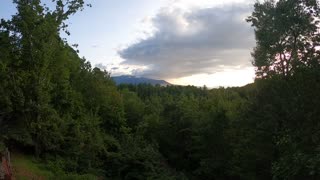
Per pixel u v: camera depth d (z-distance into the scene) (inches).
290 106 896.9
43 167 1354.6
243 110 1700.3
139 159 1841.8
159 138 2687.0
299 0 985.5
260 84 1470.2
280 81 1177.4
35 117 1424.7
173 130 2667.3
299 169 665.6
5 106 1366.9
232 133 2006.6
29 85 1391.5
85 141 1647.4
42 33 1397.6
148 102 4224.9
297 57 1012.5
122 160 1817.2
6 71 1347.2
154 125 2733.8
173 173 2005.4
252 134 1528.1
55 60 1489.9
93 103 2001.7
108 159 1823.3
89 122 1712.6
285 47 1130.0
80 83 1936.5
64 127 1505.9
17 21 1389.0
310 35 1020.5
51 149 1493.6
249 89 1721.2
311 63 880.3
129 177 1802.4
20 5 1396.4
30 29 1391.5
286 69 1184.2
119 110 2194.9
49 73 1438.2
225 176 2047.2
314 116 796.6
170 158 2596.0
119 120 2185.0
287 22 1021.8
